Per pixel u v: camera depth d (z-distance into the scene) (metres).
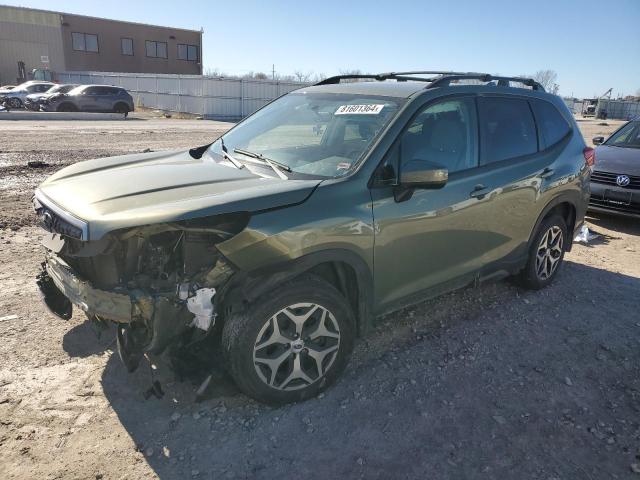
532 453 2.78
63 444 2.71
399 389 3.29
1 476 2.47
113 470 2.56
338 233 2.99
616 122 49.22
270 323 2.89
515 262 4.46
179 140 17.30
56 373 3.29
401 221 3.32
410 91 3.68
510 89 4.43
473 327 4.15
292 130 3.85
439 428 2.95
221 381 3.18
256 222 2.76
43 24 48.81
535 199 4.42
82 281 2.84
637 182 7.27
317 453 2.72
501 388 3.35
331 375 3.19
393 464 2.67
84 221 2.66
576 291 4.98
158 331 2.66
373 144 3.29
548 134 4.68
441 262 3.71
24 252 5.40
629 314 4.52
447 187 3.62
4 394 3.06
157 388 2.98
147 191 2.95
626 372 3.61
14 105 30.36
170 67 56.56
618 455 2.79
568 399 3.26
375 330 4.03
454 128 3.79
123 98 30.28
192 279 2.72
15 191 8.24
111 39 52.31
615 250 6.48
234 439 2.80
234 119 34.62
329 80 4.64
